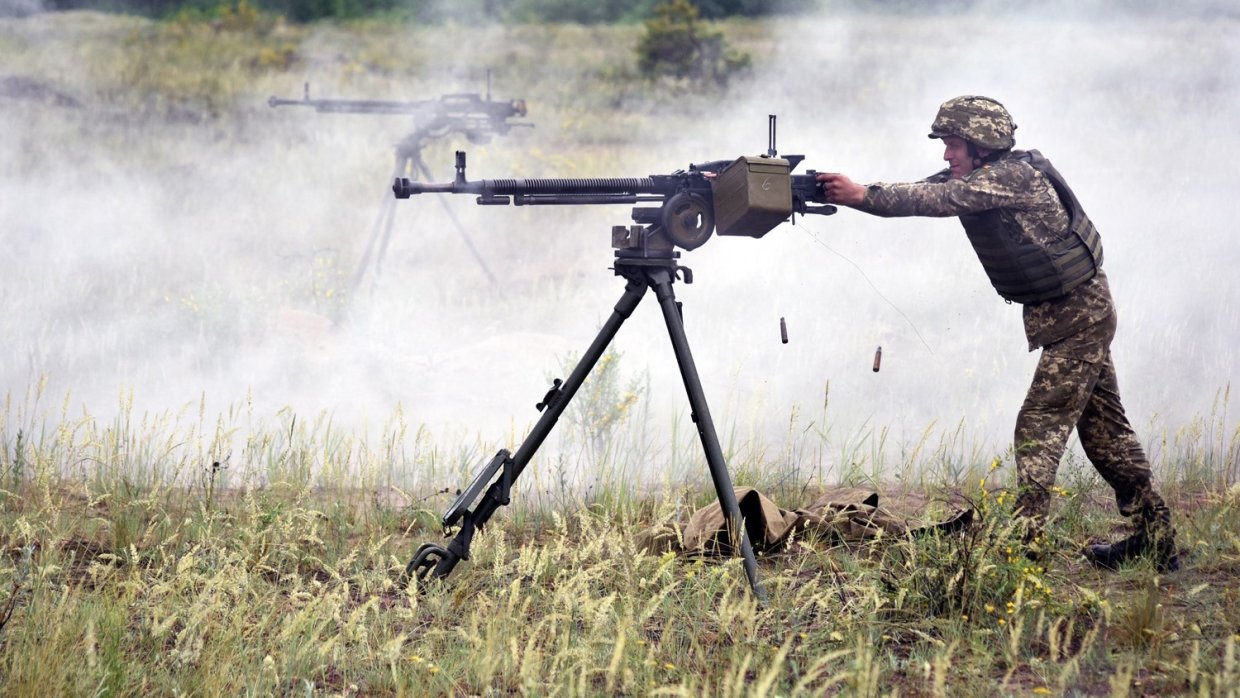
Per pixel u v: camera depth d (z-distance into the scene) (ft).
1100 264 63.26
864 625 55.16
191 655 50.39
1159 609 55.42
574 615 55.98
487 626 53.26
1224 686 46.42
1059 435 62.49
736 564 58.34
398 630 57.52
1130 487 64.85
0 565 59.67
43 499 69.05
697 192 59.98
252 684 49.96
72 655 49.80
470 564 65.10
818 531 68.33
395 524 75.10
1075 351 62.39
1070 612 55.77
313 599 55.88
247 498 69.97
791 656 53.47
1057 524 68.95
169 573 60.75
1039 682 50.65
